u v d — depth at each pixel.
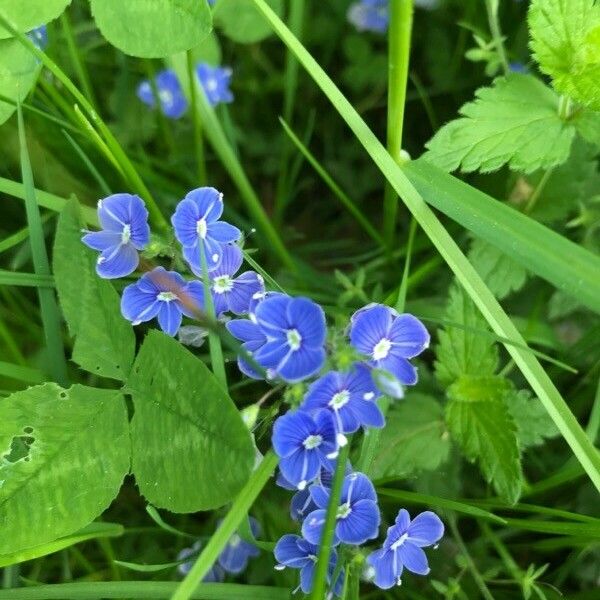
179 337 0.23
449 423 0.25
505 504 0.25
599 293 0.23
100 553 0.27
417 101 0.31
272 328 0.21
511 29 0.30
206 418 0.22
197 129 0.28
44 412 0.23
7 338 0.27
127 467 0.23
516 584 0.26
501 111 0.25
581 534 0.24
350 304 0.28
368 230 0.29
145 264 0.23
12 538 0.23
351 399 0.22
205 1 0.24
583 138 0.27
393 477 0.25
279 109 0.32
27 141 0.28
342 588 0.22
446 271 0.29
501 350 0.28
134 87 0.30
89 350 0.23
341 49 0.32
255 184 0.32
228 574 0.27
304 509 0.23
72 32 0.29
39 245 0.25
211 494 0.22
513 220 0.24
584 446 0.23
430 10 0.31
